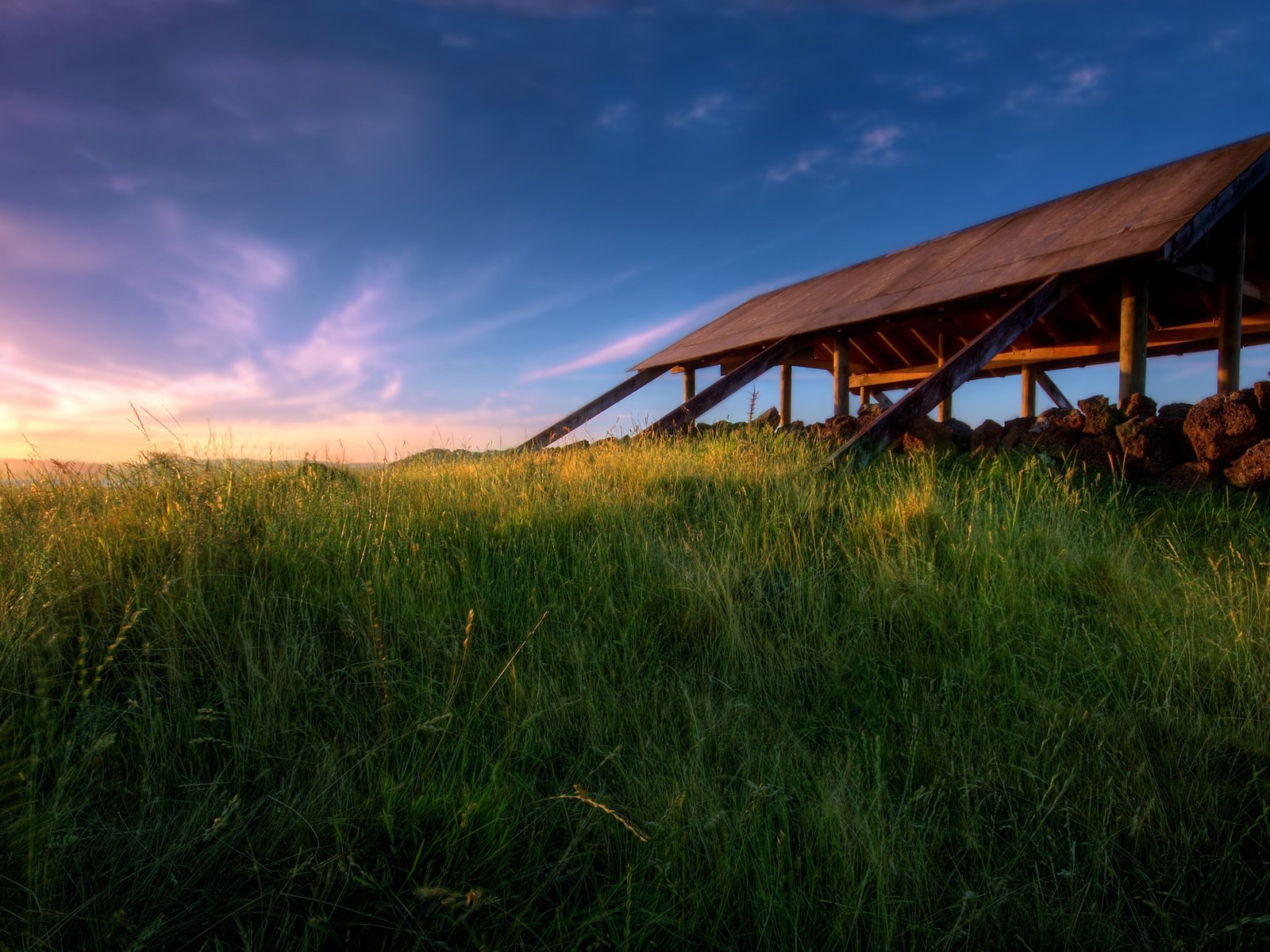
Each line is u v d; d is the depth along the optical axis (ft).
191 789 7.23
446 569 12.27
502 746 8.15
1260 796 7.52
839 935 5.77
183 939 5.63
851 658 10.77
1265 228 30.76
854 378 55.21
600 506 16.17
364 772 7.56
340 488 16.88
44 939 5.29
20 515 14.06
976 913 5.88
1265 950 5.88
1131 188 30.50
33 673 8.30
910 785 7.77
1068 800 7.48
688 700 8.85
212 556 10.99
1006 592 12.56
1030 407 48.67
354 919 5.86
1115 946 5.90
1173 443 20.03
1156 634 11.02
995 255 31.89
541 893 6.15
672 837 6.52
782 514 16.34
